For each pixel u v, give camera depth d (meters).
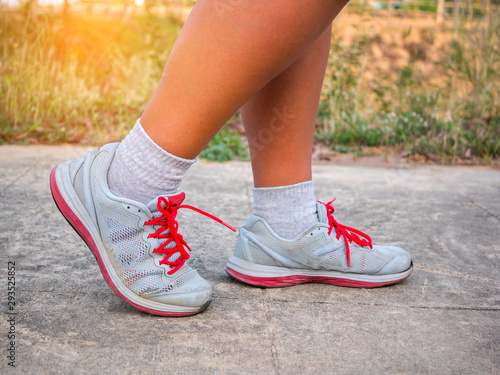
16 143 2.96
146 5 4.74
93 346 0.86
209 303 1.03
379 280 1.20
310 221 1.18
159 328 0.94
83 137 3.15
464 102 3.71
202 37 0.80
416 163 3.10
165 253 1.01
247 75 0.81
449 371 0.83
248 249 1.18
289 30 0.79
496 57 3.83
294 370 0.82
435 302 1.12
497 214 1.90
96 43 4.23
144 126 0.90
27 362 0.79
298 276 1.20
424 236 1.61
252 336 0.93
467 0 3.99
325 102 4.06
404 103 3.96
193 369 0.81
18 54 3.62
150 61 4.21
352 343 0.92
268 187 1.16
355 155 3.24
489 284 1.24
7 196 1.82
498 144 3.20
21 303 1.00
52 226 1.51
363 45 4.46
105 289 1.10
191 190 2.14
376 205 2.00
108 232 0.97
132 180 0.95
